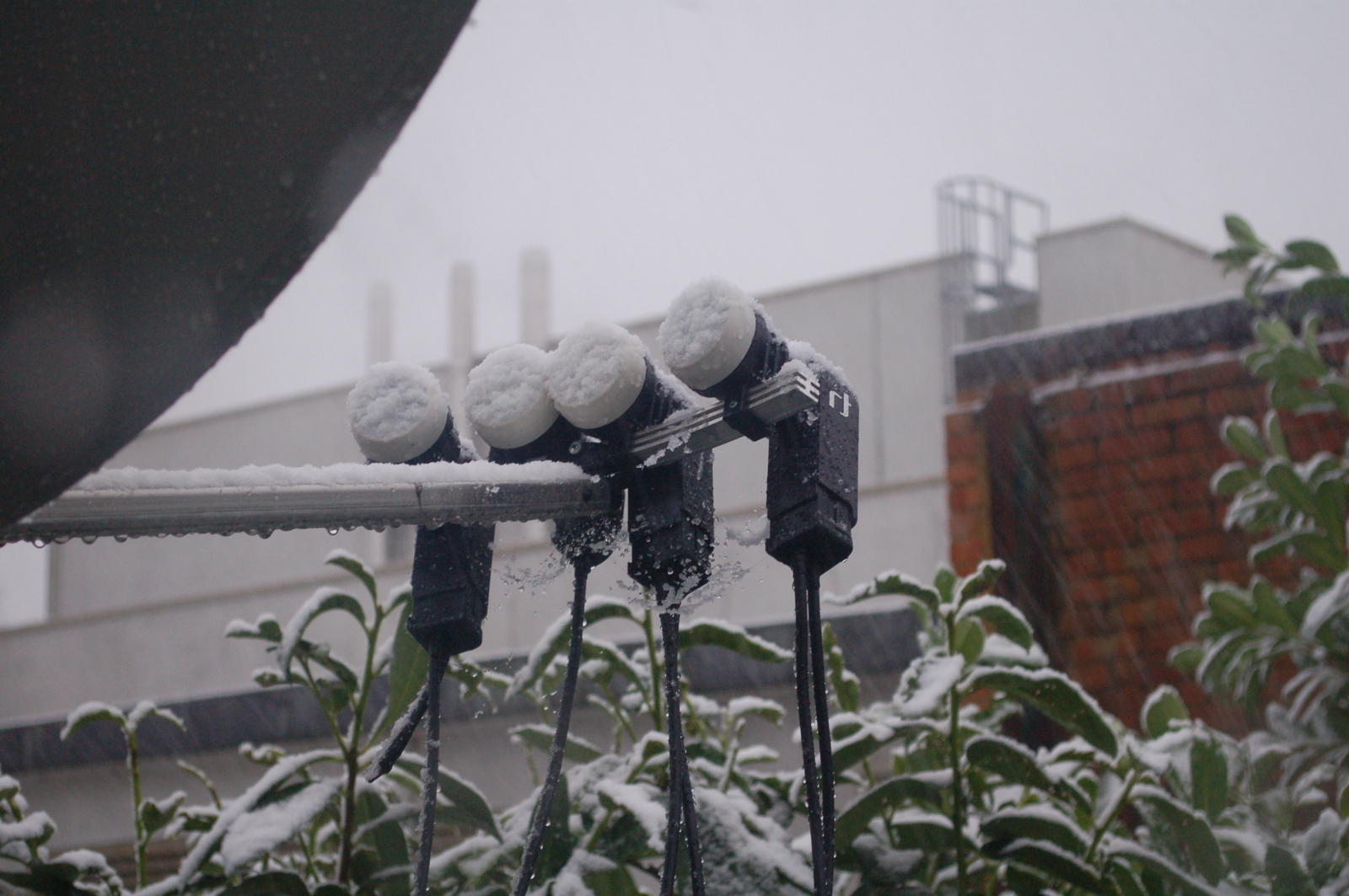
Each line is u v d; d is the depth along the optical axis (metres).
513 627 7.43
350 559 1.79
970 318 7.64
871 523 7.36
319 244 1.11
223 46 1.10
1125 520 4.51
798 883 1.64
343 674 1.80
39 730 5.30
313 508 1.24
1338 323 4.39
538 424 1.38
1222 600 3.11
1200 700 4.19
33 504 1.15
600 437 1.37
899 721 1.67
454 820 1.80
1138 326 4.71
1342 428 4.35
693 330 1.33
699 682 4.44
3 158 1.13
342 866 1.75
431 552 1.42
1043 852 1.72
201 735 5.01
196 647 7.90
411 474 1.28
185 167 1.10
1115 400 4.64
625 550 1.40
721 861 1.65
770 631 4.44
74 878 1.75
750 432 1.35
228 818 1.69
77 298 1.12
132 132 1.11
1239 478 3.52
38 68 1.12
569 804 1.72
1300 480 3.13
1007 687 1.73
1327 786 3.00
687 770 1.38
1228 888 1.82
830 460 1.35
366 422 1.37
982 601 1.78
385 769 1.41
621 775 1.79
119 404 1.12
